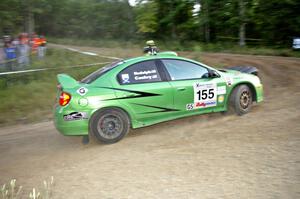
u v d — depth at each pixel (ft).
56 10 211.61
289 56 76.95
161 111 21.67
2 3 112.47
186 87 21.98
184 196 12.91
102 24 205.05
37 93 36.01
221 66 56.34
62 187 14.75
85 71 45.96
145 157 17.42
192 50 109.40
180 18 143.64
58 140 22.82
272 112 23.81
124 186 14.25
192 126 22.29
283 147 16.78
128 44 132.26
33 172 17.10
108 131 20.62
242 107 23.65
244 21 113.80
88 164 17.42
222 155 16.47
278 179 13.55
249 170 14.56
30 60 52.85
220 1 124.98
